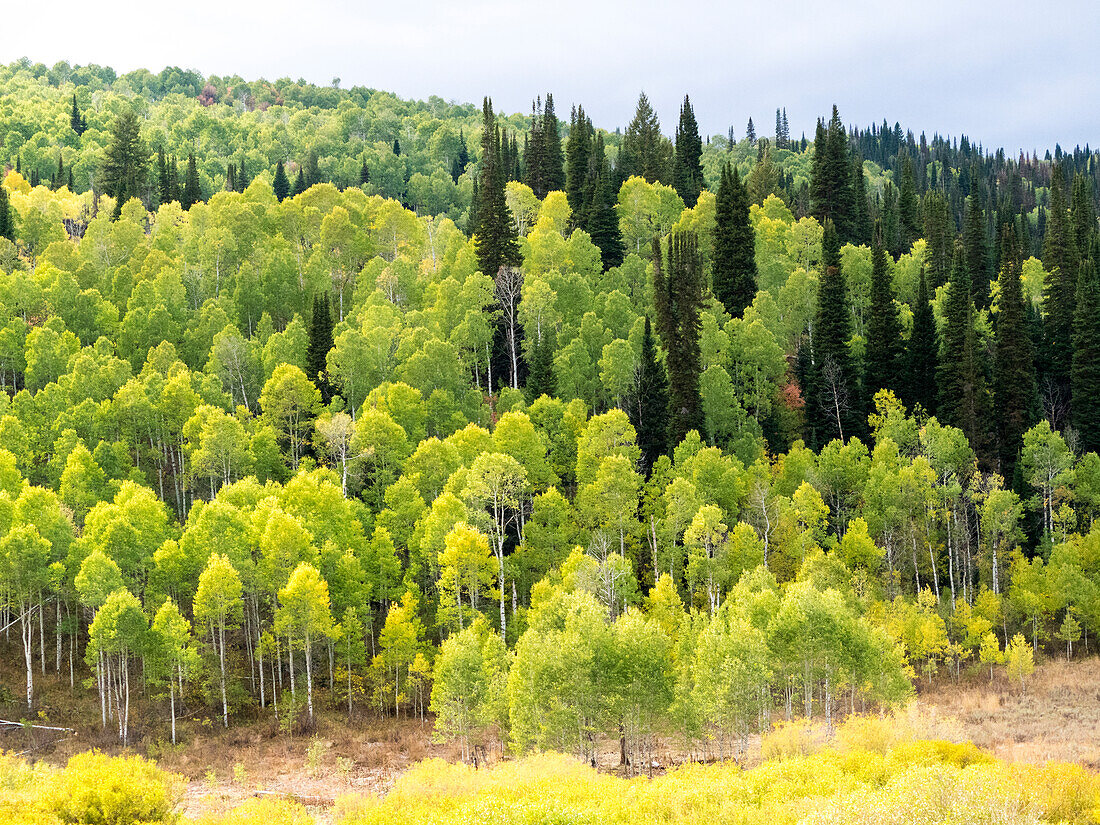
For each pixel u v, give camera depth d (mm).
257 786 56500
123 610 63562
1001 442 101375
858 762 44812
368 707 72000
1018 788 33719
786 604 59938
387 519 79250
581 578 67688
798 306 124750
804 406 109875
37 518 72062
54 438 87938
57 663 71062
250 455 87625
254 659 77688
